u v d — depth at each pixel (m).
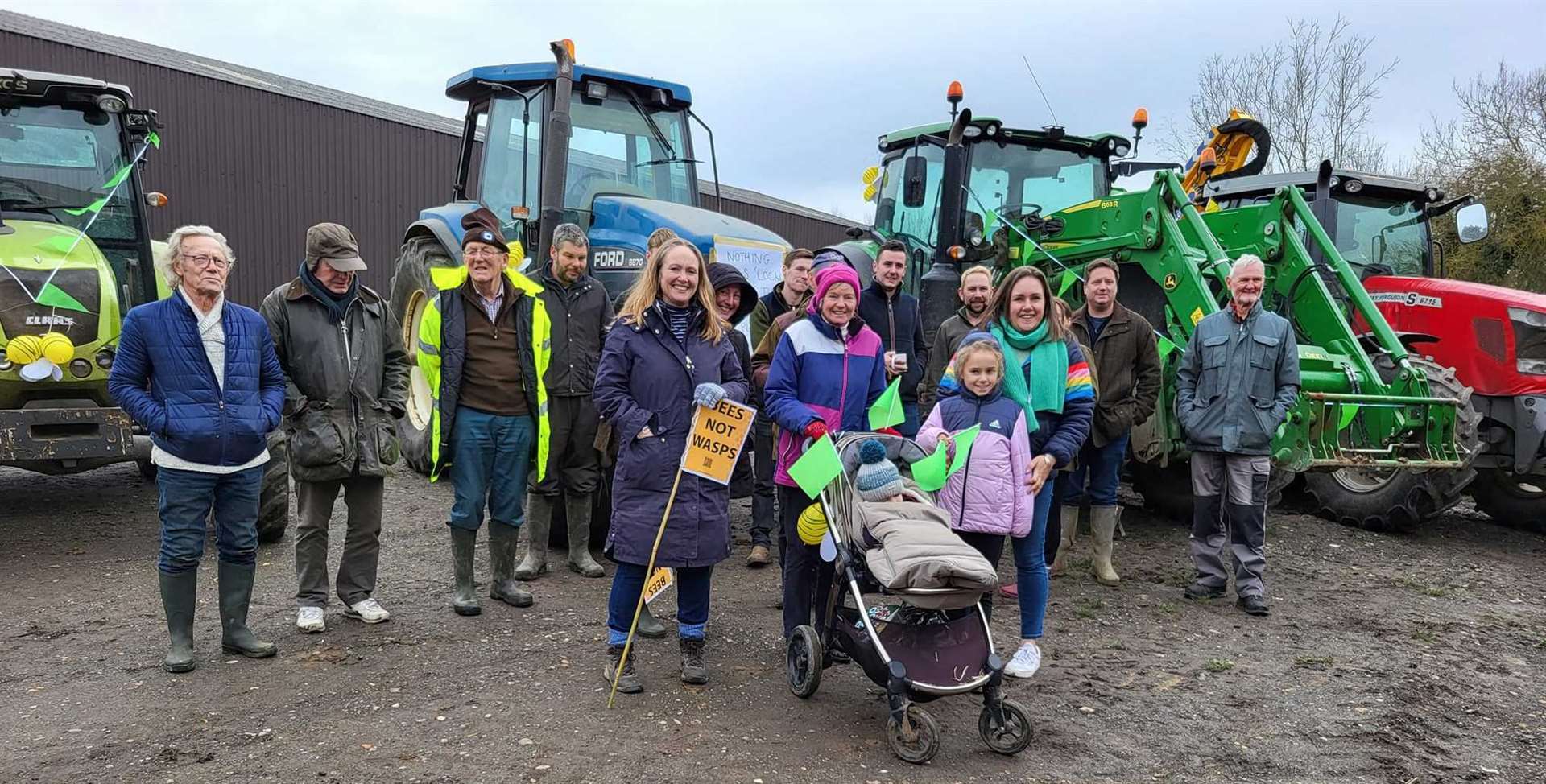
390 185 17.53
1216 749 3.43
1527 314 6.87
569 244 5.16
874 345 4.09
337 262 4.11
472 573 4.66
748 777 3.10
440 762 3.13
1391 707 3.85
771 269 6.77
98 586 4.98
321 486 4.32
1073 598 5.22
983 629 3.46
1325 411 5.84
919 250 7.90
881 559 3.27
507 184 7.25
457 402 4.57
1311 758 3.38
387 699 3.63
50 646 4.12
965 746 3.40
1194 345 5.21
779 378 3.94
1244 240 7.12
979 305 5.35
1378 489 6.94
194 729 3.35
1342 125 20.73
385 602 4.79
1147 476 7.15
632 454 3.72
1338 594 5.48
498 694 3.70
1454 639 4.73
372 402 4.41
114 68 14.09
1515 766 3.36
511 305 4.62
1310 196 7.89
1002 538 3.94
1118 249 6.73
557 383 5.13
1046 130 7.80
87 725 3.37
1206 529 5.25
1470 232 7.86
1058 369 4.31
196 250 3.72
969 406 3.95
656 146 7.50
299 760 3.13
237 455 3.85
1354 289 6.59
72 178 6.06
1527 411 6.89
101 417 5.25
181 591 3.86
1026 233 7.46
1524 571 6.18
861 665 3.53
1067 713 3.70
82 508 6.74
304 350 4.18
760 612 4.85
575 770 3.10
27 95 5.93
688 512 3.71
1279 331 5.00
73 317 5.34
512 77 7.15
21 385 5.27
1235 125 8.55
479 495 4.61
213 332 3.80
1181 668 4.22
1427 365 6.65
